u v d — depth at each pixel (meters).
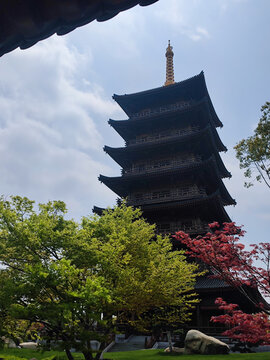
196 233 43.28
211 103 54.94
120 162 57.09
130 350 32.91
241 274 17.23
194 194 47.84
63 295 17.19
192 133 48.91
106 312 19.61
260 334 15.15
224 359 22.39
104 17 2.31
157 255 25.38
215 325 38.50
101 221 24.08
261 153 23.31
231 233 18.14
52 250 19.36
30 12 2.22
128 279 19.33
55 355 24.14
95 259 18.78
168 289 24.05
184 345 30.05
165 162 53.03
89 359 18.84
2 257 18.80
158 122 56.00
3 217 19.19
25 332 21.28
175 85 55.81
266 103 23.73
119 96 59.06
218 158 54.66
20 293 16.42
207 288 36.72
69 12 2.22
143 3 2.23
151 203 49.03
